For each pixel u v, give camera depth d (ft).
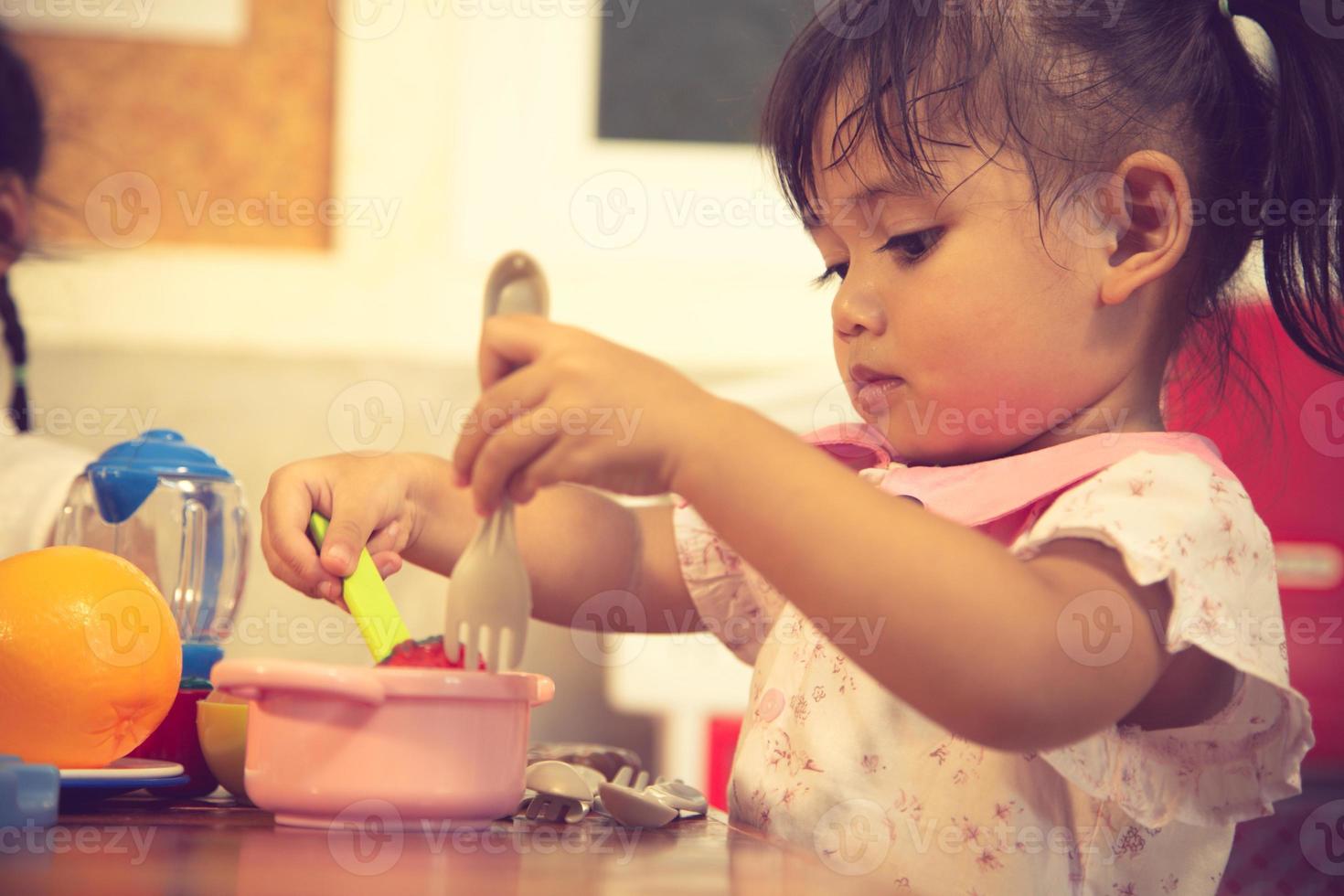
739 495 1.79
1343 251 2.69
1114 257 2.44
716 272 6.97
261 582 6.48
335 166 6.96
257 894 1.23
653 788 2.25
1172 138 2.51
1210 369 2.87
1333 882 4.33
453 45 6.98
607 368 1.81
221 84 6.93
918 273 2.43
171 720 2.11
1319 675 4.58
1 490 4.21
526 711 1.83
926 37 2.44
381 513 2.49
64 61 6.84
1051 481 2.28
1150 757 2.22
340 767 1.67
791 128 2.64
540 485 1.80
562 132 7.04
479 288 6.92
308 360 6.83
